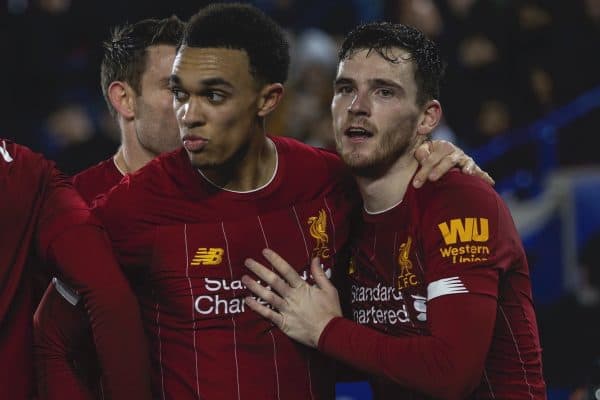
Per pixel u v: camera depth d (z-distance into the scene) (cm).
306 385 604
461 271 577
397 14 1631
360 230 626
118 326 563
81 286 562
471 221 585
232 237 595
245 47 575
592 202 1415
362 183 616
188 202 596
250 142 594
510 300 613
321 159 631
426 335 600
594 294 1373
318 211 616
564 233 1417
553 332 1285
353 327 589
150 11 1608
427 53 616
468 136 1512
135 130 698
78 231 565
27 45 1606
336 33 1738
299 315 592
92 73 1608
